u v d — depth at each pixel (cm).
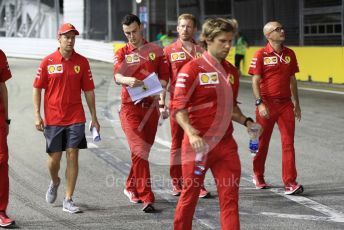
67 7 5312
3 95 838
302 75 3122
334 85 2845
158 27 4875
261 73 1017
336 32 3466
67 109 900
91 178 1144
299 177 1141
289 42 3828
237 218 661
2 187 840
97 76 3284
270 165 1252
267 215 895
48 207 948
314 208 932
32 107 2152
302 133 1631
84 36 5128
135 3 4653
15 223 861
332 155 1344
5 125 840
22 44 5125
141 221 873
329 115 1952
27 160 1305
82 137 912
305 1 3669
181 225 681
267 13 3984
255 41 4150
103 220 877
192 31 952
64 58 894
